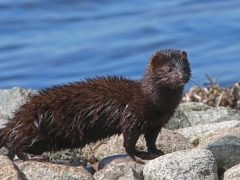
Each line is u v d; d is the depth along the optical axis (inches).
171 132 1443.2
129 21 3722.9
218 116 1696.6
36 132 1309.1
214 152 1290.6
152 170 1171.3
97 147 1464.1
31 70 3142.2
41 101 1316.4
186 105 1765.5
